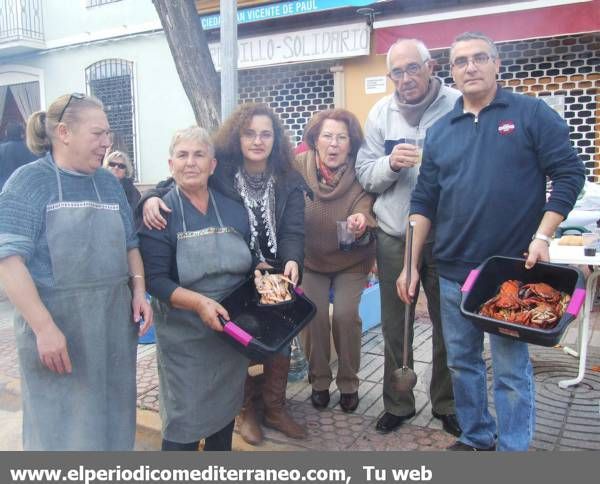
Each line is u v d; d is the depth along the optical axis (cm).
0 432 362
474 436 283
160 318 248
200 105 452
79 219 210
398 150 284
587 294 366
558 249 375
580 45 618
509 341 246
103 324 217
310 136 328
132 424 235
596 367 405
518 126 243
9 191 202
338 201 320
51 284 207
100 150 213
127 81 960
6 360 471
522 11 606
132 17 934
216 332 236
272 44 779
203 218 247
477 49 243
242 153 274
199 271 240
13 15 1023
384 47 693
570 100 631
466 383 276
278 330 252
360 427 323
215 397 250
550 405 346
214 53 822
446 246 266
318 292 335
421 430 318
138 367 432
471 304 233
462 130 257
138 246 240
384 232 311
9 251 194
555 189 240
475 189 250
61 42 1009
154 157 946
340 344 335
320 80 784
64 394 213
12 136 650
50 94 1052
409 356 318
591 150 628
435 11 655
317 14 751
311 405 352
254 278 257
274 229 281
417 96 296
